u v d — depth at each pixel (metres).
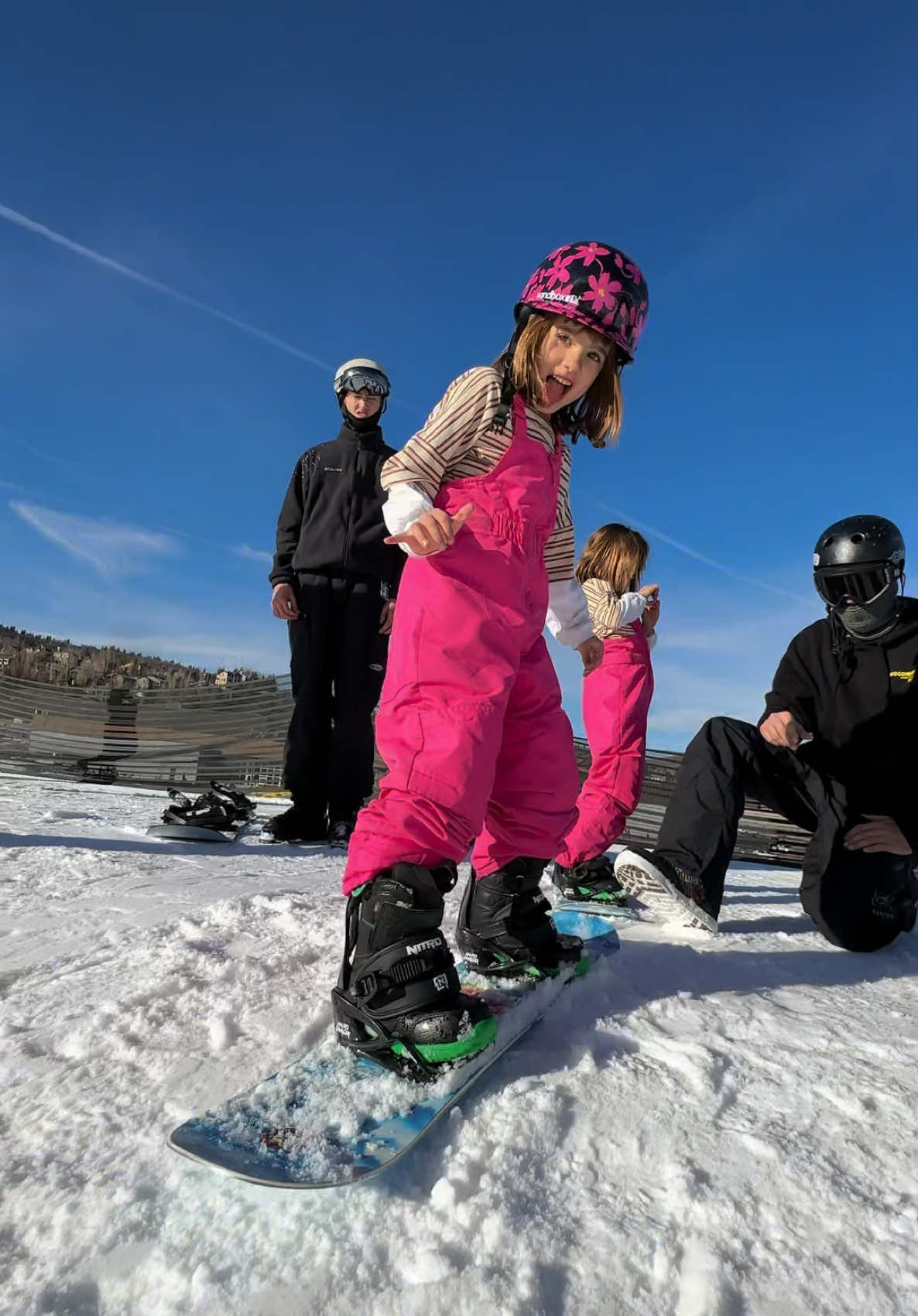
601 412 1.83
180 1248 0.85
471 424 1.58
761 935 2.35
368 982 1.24
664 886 2.09
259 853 3.37
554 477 1.70
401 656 1.45
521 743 1.63
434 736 1.37
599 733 2.85
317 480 3.67
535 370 1.64
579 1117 1.13
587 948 1.93
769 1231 0.92
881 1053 1.40
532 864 1.63
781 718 2.29
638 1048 1.38
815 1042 1.44
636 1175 1.01
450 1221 0.90
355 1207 0.92
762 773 2.29
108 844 3.29
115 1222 0.88
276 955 1.76
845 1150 1.09
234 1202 0.92
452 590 1.45
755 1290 0.83
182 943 1.81
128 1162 1.00
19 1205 0.90
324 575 3.65
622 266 1.65
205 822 3.67
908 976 1.98
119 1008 1.44
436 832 1.32
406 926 1.28
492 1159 1.02
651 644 3.07
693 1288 0.82
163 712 8.03
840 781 2.27
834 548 2.29
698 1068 1.30
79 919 2.05
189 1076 1.22
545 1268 0.84
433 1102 1.12
